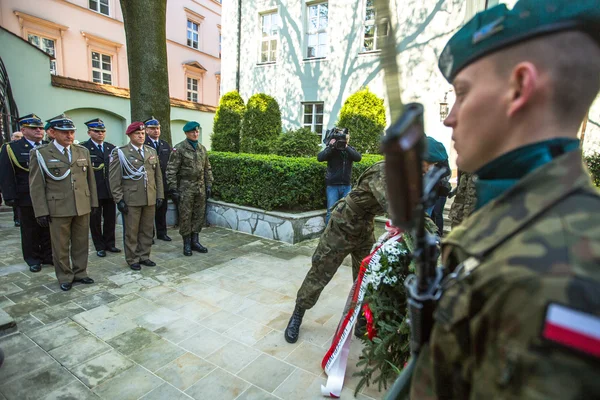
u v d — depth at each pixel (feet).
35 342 8.33
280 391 6.88
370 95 28.73
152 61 19.95
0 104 25.70
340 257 8.20
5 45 28.99
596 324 1.11
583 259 1.22
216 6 62.03
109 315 9.72
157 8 19.83
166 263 14.26
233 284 12.08
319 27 35.22
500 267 1.41
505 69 1.69
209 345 8.36
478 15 1.84
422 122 1.55
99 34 45.85
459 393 1.68
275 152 25.34
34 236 13.28
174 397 6.64
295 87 36.58
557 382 1.13
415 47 27.45
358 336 8.79
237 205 19.95
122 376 7.18
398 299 6.61
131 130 13.34
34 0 39.52
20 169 12.94
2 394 6.57
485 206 1.81
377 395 6.88
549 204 1.47
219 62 64.49
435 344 1.78
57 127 10.91
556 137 1.62
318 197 19.66
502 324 1.34
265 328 9.18
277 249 16.37
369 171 7.22
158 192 14.35
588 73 1.58
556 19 1.54
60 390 6.73
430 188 1.91
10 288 11.44
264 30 38.88
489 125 1.77
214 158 21.13
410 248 6.11
